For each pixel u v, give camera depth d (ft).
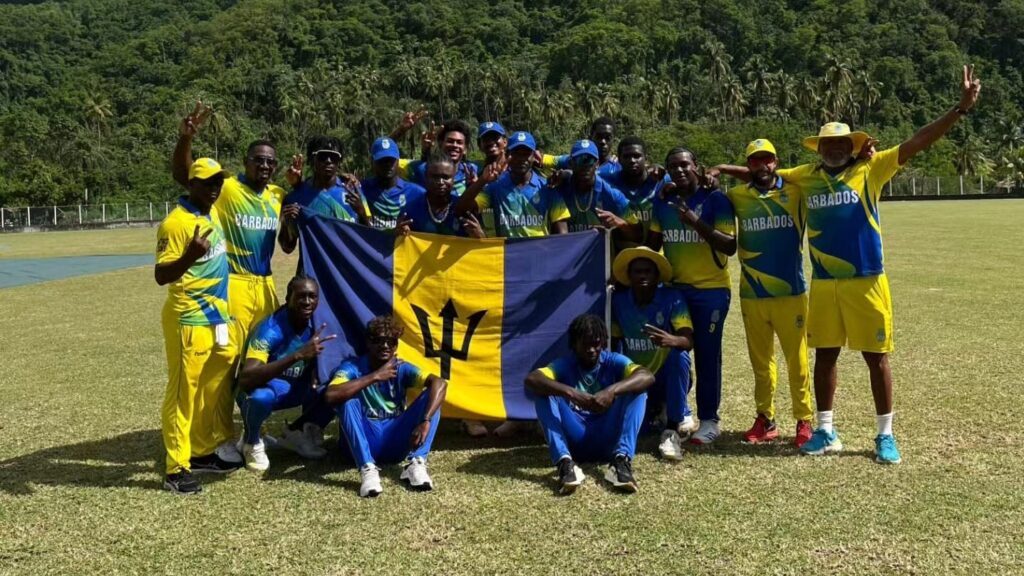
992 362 25.84
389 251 19.76
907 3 399.85
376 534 14.03
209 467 17.60
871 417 20.48
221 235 17.38
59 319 40.22
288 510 15.23
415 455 16.66
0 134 227.40
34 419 21.90
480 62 400.88
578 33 383.65
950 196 214.69
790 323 18.54
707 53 373.20
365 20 432.25
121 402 23.66
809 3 424.05
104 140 246.47
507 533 13.96
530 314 20.15
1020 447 17.80
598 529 14.03
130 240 116.37
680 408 18.60
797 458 17.69
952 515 14.25
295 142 281.74
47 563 13.14
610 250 20.34
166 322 16.76
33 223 170.71
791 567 12.51
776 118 306.96
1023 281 45.24
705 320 19.13
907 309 36.45
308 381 18.79
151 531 14.34
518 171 20.48
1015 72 365.81
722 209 18.84
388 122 266.77
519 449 19.01
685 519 14.37
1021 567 12.37
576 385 17.57
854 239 17.34
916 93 344.08
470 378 19.81
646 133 285.84
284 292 45.70
